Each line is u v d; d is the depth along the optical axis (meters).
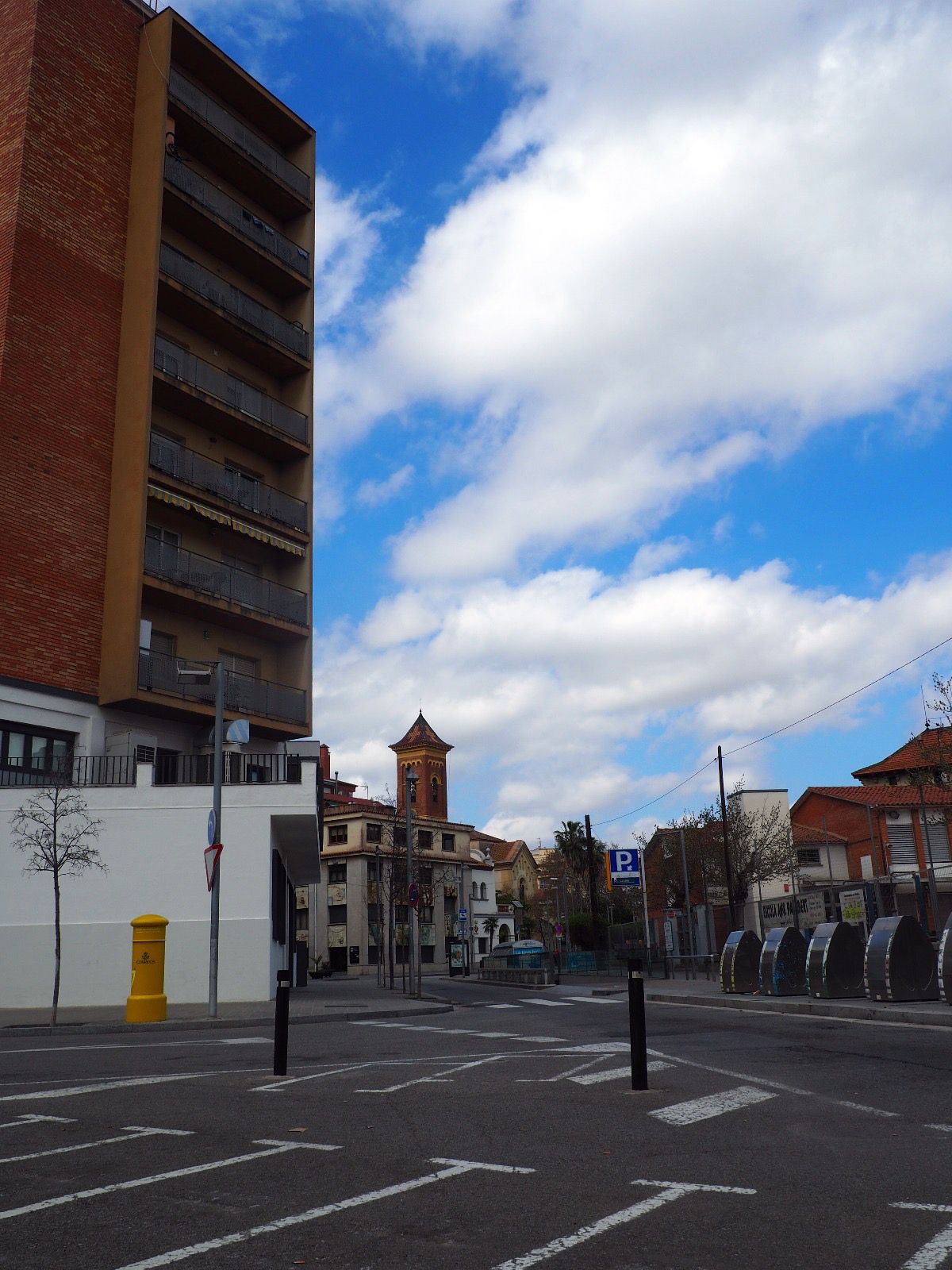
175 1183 5.48
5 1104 8.40
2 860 23.17
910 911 42.25
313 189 36.78
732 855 57.81
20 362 26.83
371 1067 10.86
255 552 32.94
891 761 63.78
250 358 33.97
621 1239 4.31
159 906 23.50
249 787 24.19
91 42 30.45
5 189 27.98
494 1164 5.82
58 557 26.73
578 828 98.50
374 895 76.38
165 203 30.84
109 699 26.72
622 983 36.66
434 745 98.44
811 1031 13.30
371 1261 4.08
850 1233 4.32
